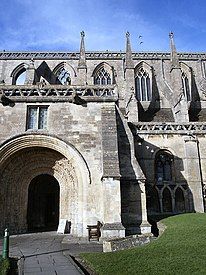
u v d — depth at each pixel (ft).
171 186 92.68
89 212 61.67
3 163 64.80
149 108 126.72
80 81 118.83
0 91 68.95
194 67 141.28
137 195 64.80
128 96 119.85
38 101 68.39
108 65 137.69
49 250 47.80
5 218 66.33
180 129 97.50
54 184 105.09
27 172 71.36
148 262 32.94
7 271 32.35
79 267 34.73
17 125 66.54
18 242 57.11
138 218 63.41
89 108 68.49
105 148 63.57
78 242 55.83
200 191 91.20
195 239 41.63
